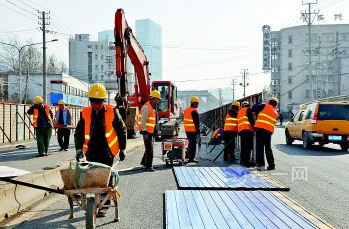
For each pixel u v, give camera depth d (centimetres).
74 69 15250
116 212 572
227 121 1341
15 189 664
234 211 431
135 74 1655
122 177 973
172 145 1180
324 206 655
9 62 8819
